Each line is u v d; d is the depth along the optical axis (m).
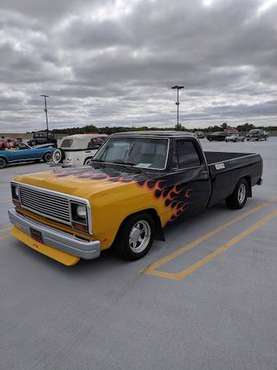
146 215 4.24
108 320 2.98
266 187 9.45
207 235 5.23
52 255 3.97
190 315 3.03
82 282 3.71
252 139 48.69
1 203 7.93
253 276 3.80
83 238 3.70
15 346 2.65
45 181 4.12
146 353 2.54
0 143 21.59
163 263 4.18
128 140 5.20
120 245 4.07
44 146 20.05
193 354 2.52
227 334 2.75
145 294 3.43
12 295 3.44
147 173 4.53
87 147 14.24
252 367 2.38
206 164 5.41
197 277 3.79
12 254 4.50
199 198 5.27
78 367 2.41
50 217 4.02
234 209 6.80
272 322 2.91
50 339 2.73
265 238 5.08
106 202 3.62
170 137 4.75
